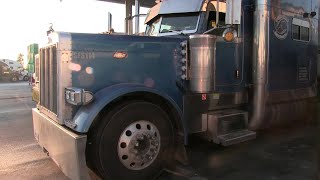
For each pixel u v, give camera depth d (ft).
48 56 15.02
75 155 12.41
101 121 13.19
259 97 18.35
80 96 12.77
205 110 16.80
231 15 15.93
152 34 19.77
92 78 13.89
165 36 16.65
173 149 15.08
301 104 21.86
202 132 16.90
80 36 13.71
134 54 14.75
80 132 12.57
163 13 19.38
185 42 15.98
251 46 18.31
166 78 15.62
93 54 13.89
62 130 13.26
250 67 18.39
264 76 18.37
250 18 18.26
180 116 15.15
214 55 15.69
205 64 15.38
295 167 16.67
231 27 17.17
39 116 16.16
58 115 13.76
